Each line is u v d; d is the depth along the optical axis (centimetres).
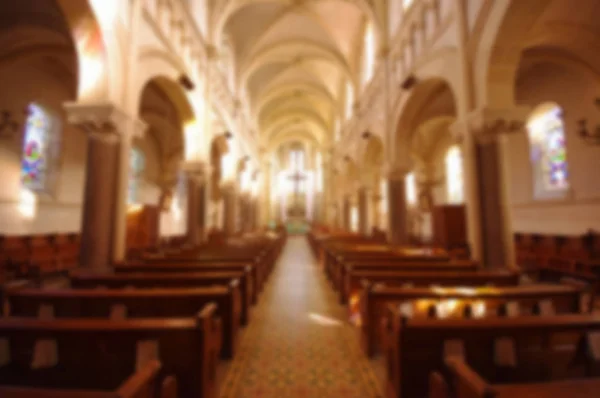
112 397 155
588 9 661
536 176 1099
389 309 304
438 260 683
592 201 895
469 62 699
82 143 1238
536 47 782
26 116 990
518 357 267
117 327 260
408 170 1177
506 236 644
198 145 1152
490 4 627
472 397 170
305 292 808
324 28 1708
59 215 1129
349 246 1060
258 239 1480
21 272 694
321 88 2486
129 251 941
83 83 627
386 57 1237
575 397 168
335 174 2770
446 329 255
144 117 1466
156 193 1797
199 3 1197
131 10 695
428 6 884
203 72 1209
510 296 377
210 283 477
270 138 3569
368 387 351
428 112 1228
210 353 306
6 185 923
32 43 815
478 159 685
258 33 1750
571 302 384
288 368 395
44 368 263
